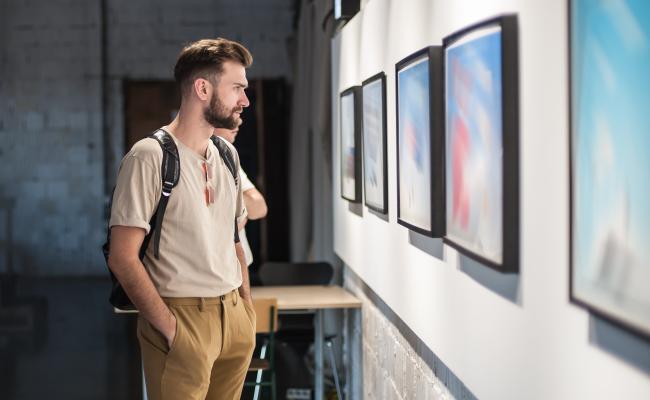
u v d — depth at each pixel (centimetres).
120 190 279
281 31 1103
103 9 1111
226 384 308
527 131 195
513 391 210
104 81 1117
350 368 540
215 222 294
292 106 992
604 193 154
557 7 176
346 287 559
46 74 1114
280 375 643
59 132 1116
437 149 270
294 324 592
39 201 1124
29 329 808
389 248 367
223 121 294
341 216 536
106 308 917
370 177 401
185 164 286
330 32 611
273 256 1054
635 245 143
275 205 1059
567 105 169
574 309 173
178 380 284
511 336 210
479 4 225
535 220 192
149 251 287
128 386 605
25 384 611
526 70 194
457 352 258
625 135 145
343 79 507
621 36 146
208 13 1106
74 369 655
